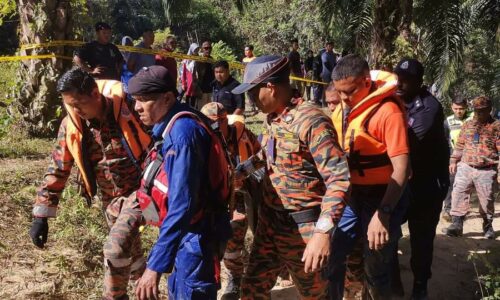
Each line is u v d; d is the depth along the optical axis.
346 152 3.90
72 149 3.74
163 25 30.12
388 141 3.67
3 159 7.35
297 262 3.52
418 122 4.46
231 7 29.59
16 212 5.45
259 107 3.38
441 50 9.95
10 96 8.91
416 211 4.62
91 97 3.55
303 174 3.37
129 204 3.63
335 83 3.76
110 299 3.58
